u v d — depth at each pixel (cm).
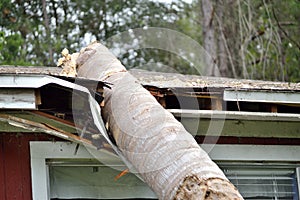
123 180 451
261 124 480
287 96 428
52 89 386
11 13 1486
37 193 424
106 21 1628
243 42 1609
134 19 1658
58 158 432
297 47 1580
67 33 1575
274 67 1570
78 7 1614
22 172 425
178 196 290
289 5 1605
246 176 481
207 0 1681
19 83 372
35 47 1441
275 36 1573
